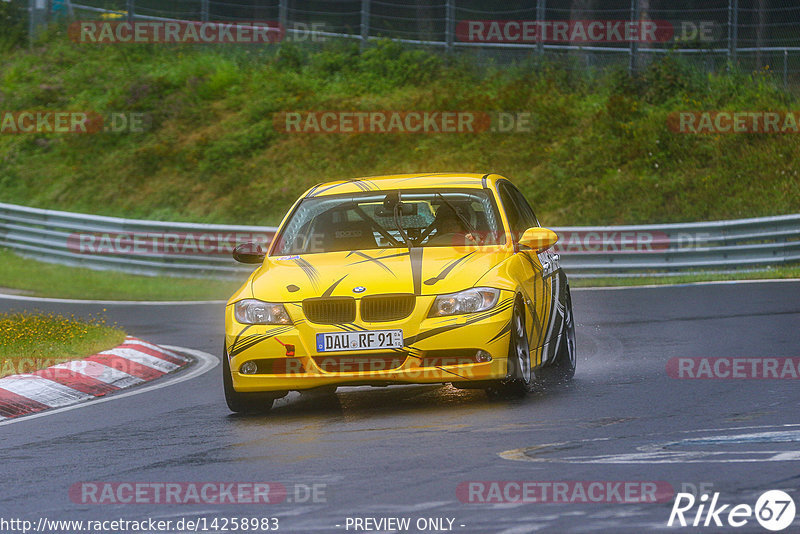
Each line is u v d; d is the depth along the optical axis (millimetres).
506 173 95562
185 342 47406
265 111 109875
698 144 95312
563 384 31234
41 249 86938
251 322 28266
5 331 40656
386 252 29641
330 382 27562
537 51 112062
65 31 128250
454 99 106188
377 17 123250
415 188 32312
